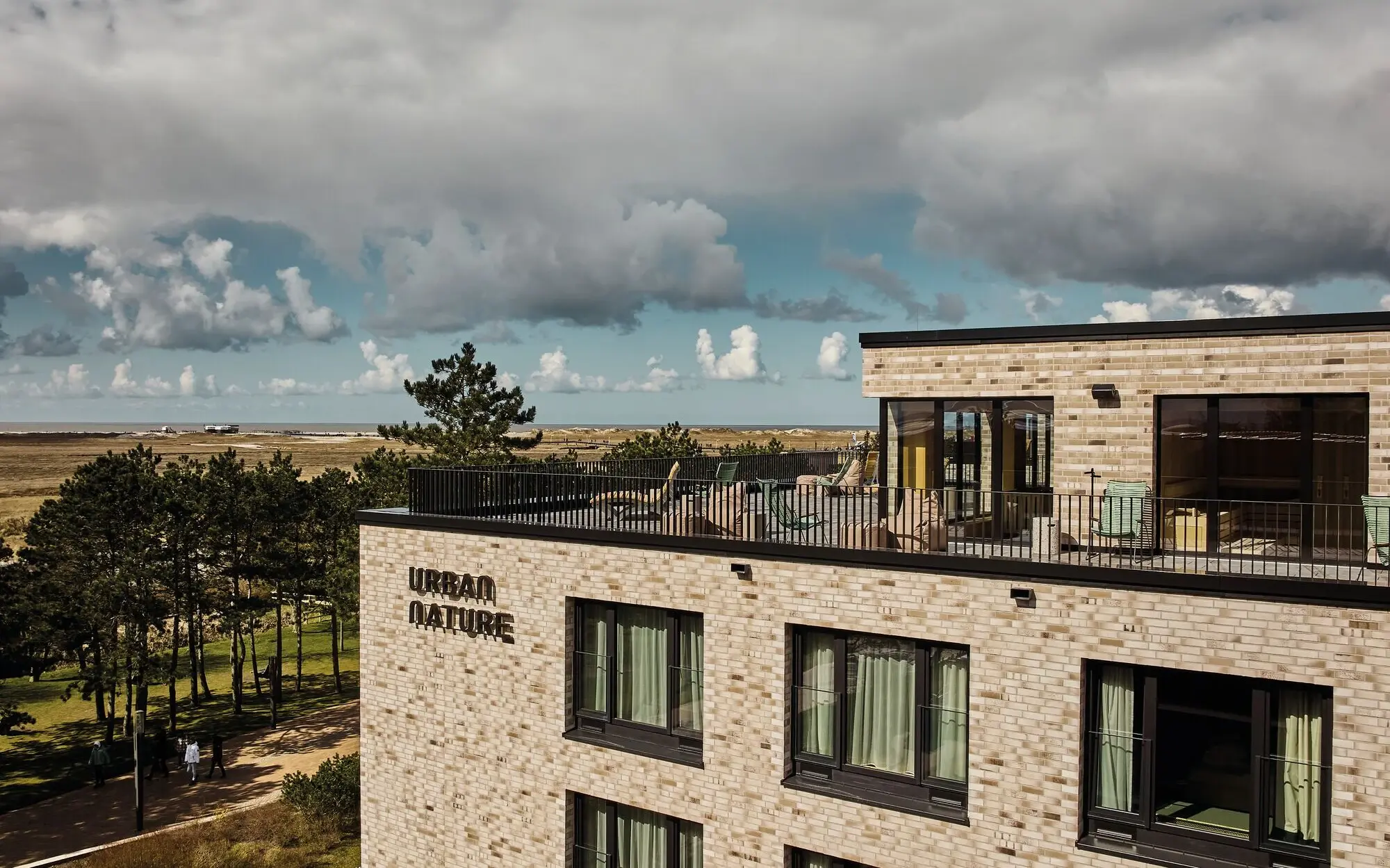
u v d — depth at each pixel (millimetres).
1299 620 10570
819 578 13516
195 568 40062
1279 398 13703
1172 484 14516
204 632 53312
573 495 18016
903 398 16688
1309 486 13508
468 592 17188
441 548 17562
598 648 16047
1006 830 12281
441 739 17641
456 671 17406
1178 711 11531
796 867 14117
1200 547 14172
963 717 12883
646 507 17969
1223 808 11336
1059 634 11875
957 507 16094
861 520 15117
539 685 16328
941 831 12711
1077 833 11859
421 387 40875
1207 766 11414
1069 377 15070
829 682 13844
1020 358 15484
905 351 16578
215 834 25594
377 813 18562
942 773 13055
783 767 13914
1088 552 13344
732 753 14328
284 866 23594
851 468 23047
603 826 16078
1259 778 11016
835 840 13500
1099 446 14828
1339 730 10406
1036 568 11961
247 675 46625
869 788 13438
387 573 18375
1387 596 10125
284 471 43875
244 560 41500
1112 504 14125
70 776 32281
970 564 12406
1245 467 13953
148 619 36812
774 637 13922
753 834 14180
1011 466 15727
